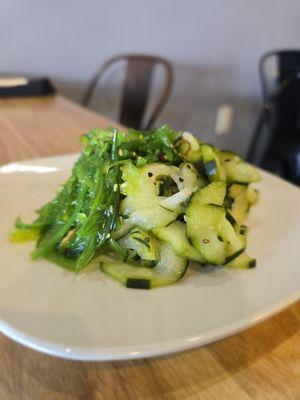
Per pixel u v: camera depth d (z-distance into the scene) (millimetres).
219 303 232
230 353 233
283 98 1068
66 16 904
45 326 209
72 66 958
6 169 391
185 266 253
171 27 1047
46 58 923
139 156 285
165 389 213
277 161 1043
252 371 223
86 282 248
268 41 1212
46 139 567
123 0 953
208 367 225
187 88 1154
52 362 227
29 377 218
